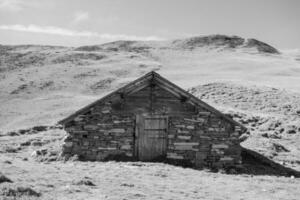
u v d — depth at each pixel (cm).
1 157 2469
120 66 10750
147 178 2073
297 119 4753
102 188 1692
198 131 2731
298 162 3062
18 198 1352
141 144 2717
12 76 10044
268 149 3297
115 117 2708
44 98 7588
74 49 16162
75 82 8925
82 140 2681
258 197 1873
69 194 1510
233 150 2739
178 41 18600
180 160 2709
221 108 4900
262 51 17312
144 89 2748
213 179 2256
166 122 2745
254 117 4606
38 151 2822
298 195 2005
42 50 15625
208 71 10331
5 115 6494
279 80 8588
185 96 2730
